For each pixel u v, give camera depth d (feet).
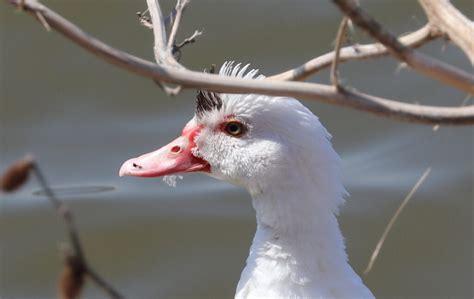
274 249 28.43
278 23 59.06
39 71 58.44
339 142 55.67
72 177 53.26
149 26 25.43
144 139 55.01
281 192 28.27
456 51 55.98
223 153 29.32
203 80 17.97
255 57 57.36
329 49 57.41
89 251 49.19
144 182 53.26
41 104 57.11
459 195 51.72
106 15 59.77
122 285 47.32
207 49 57.72
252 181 28.73
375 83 57.00
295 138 27.89
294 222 28.19
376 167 53.72
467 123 17.70
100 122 56.18
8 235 50.24
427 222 50.47
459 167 53.31
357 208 51.08
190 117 55.98
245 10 59.57
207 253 48.93
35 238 49.98
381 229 50.11
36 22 59.67
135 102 57.06
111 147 54.80
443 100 55.93
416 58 17.58
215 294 46.55
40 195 51.98
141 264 48.55
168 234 50.03
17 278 48.19
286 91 17.90
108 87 57.82
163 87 19.24
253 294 28.58
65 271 13.87
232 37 58.34
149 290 46.93
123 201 51.65
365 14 17.22
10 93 57.52
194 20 58.85
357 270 48.06
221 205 51.67
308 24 59.00
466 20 18.94
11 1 17.90
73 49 59.00
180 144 30.48
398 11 57.93
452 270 48.08
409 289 46.98
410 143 55.26
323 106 57.06
